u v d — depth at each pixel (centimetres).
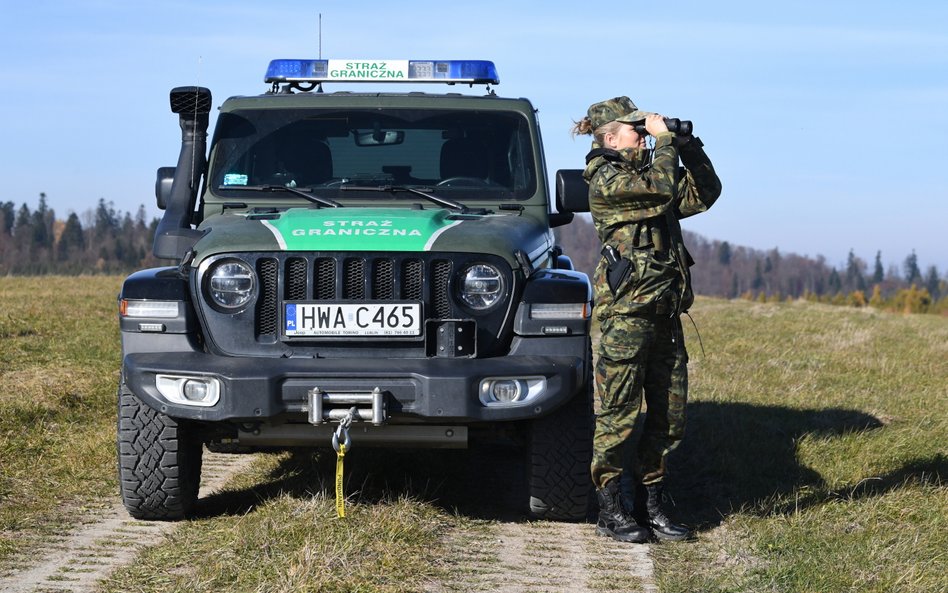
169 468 520
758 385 967
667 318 507
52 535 511
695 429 754
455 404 484
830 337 1383
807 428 759
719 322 1644
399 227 524
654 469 526
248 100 652
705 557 495
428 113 644
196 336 520
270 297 514
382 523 504
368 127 639
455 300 512
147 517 536
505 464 673
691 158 513
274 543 474
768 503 572
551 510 538
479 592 437
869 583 440
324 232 518
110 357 1034
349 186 620
